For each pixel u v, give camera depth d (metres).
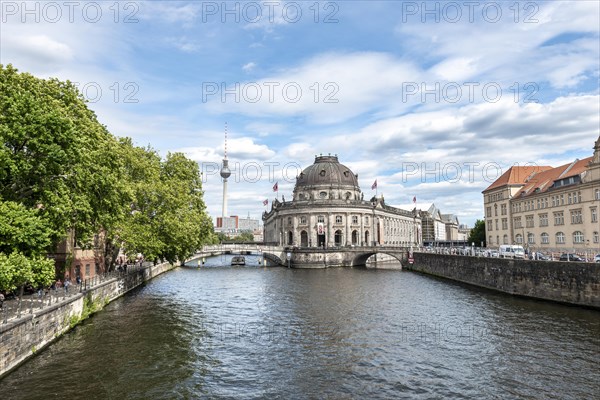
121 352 27.25
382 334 32.00
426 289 55.69
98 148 31.53
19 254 22.36
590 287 37.97
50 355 26.20
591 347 27.39
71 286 39.06
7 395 20.50
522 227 79.06
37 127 24.36
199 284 63.81
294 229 118.50
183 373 23.86
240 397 20.92
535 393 20.94
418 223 178.25
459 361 25.67
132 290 55.56
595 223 59.41
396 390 21.67
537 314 37.00
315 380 23.05
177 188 55.59
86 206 28.14
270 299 48.53
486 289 54.22
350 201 116.69
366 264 111.81
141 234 49.34
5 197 25.62
